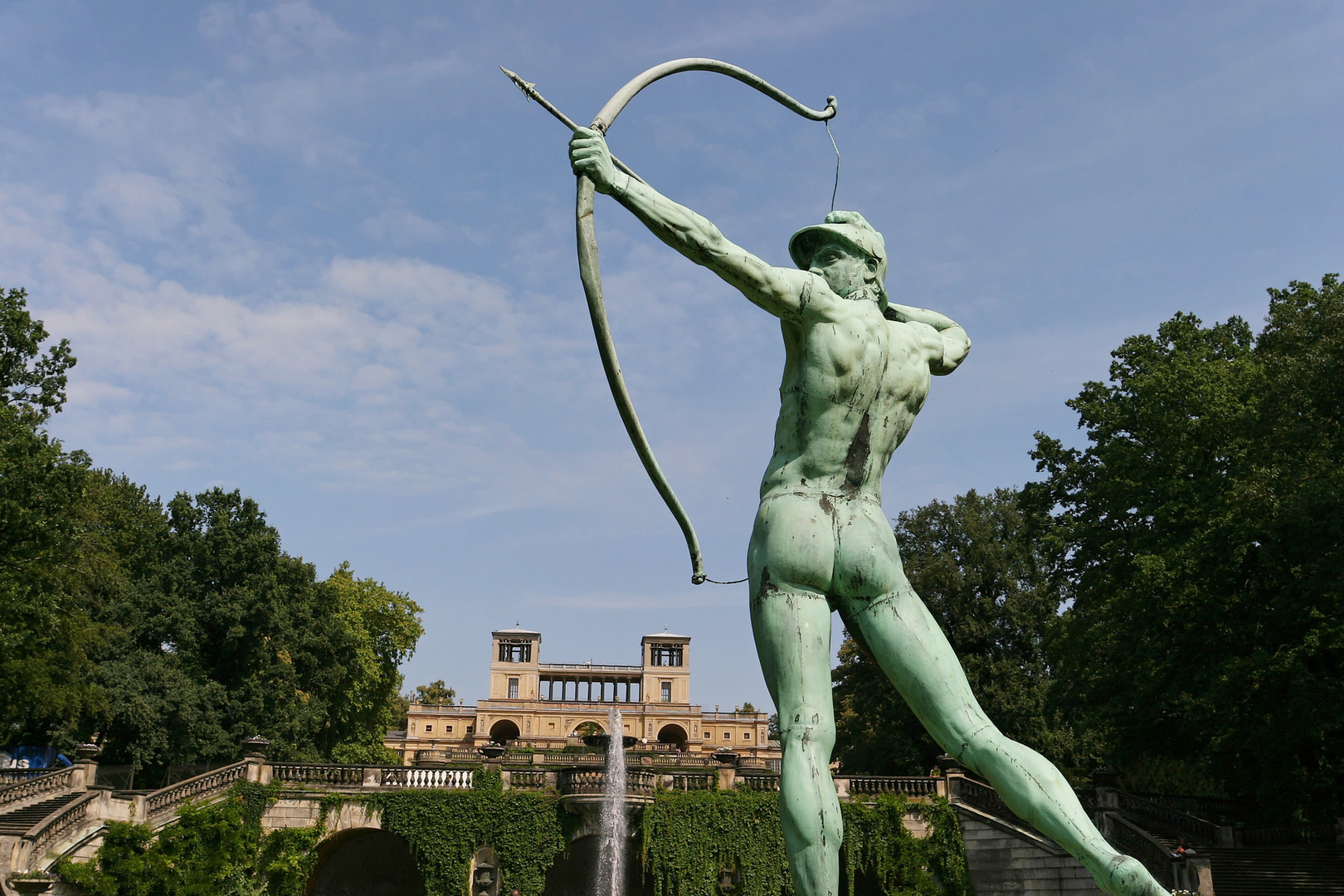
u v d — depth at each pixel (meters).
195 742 48.12
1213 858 31.47
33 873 29.22
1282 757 31.91
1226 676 30.23
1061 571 41.28
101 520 48.34
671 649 128.75
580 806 37.12
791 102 7.18
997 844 35.28
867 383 6.10
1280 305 37.66
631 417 6.23
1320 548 28.34
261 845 35.81
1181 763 46.19
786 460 6.17
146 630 50.31
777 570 5.90
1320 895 29.00
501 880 36.50
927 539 57.75
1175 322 42.09
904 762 49.75
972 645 54.06
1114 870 5.14
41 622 33.75
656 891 36.38
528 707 118.69
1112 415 40.53
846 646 55.31
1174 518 36.09
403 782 37.91
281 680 53.09
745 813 37.19
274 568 54.66
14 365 34.69
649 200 5.93
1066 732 48.91
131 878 32.75
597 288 5.95
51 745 46.19
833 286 6.46
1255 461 32.28
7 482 29.58
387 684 69.38
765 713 121.50
